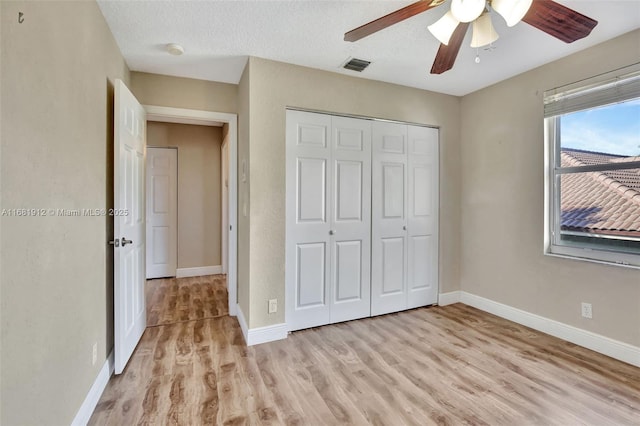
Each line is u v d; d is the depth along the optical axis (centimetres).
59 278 133
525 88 283
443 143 340
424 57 254
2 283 96
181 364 218
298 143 274
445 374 207
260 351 239
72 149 147
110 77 209
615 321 225
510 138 297
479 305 331
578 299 247
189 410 170
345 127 293
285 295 269
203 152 478
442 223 343
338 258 293
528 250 283
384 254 315
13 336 102
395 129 318
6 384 98
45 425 121
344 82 288
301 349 242
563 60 254
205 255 482
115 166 196
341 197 293
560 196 264
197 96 292
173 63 260
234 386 192
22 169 107
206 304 348
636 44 212
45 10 121
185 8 186
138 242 249
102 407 172
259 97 252
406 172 325
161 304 347
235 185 310
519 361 223
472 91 334
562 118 262
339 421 163
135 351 237
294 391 188
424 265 338
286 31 213
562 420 163
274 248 259
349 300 299
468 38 227
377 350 240
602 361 221
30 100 111
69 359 142
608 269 229
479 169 329
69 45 143
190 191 472
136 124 240
